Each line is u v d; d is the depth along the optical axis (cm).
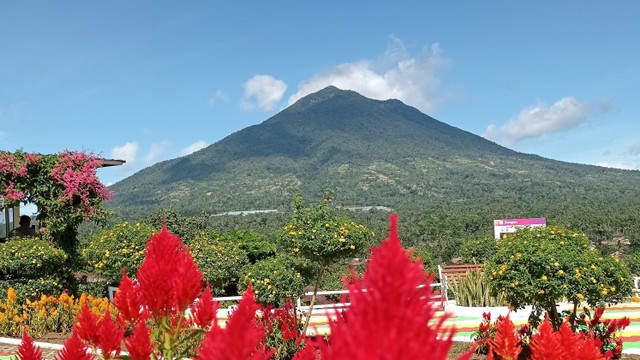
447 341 85
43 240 1302
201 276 238
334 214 1012
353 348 79
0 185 1288
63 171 1334
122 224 1502
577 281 759
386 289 84
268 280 1019
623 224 6625
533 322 838
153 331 248
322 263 978
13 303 1005
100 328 271
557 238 820
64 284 1289
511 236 870
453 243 5603
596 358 234
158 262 233
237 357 120
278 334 791
